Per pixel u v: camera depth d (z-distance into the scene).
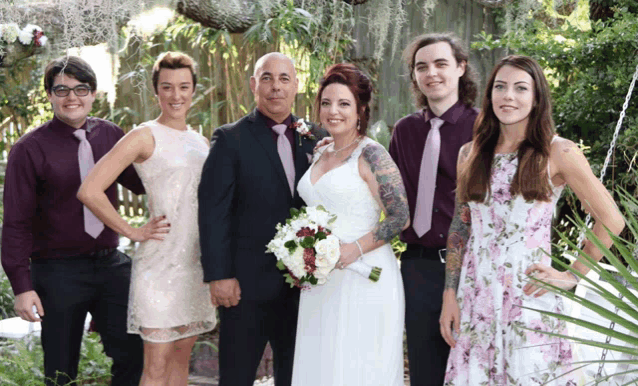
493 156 2.50
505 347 2.43
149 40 6.95
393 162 2.72
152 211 3.05
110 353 3.25
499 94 2.40
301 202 2.96
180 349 3.14
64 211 3.04
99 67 4.90
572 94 4.86
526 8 3.09
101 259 3.13
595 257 2.37
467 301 2.55
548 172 2.37
